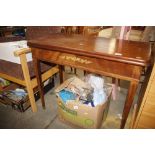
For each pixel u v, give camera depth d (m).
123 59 0.88
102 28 2.31
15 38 1.85
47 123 1.47
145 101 1.01
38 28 1.64
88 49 1.00
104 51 0.96
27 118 1.53
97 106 1.15
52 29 1.60
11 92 1.66
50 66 1.64
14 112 1.61
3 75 1.52
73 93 1.35
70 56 1.07
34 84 1.51
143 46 1.12
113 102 1.75
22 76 1.39
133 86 0.96
